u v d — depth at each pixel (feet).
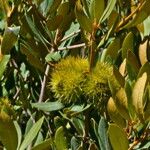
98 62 2.58
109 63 2.71
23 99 2.91
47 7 2.93
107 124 2.62
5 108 2.71
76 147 2.57
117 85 2.48
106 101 2.56
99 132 2.52
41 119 2.45
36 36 2.87
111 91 2.38
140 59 2.69
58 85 2.57
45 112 2.95
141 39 2.95
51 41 2.92
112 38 2.93
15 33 2.68
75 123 2.75
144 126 2.44
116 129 2.31
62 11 2.82
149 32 2.92
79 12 2.60
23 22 2.87
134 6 2.92
